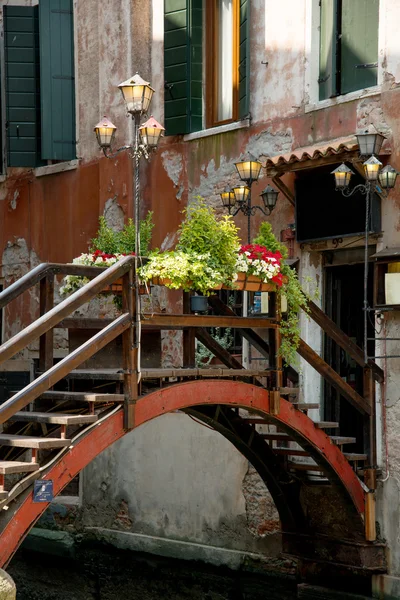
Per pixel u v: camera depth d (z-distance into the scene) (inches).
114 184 568.7
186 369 358.9
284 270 390.3
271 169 465.7
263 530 486.0
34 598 572.1
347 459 424.5
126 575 547.5
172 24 542.6
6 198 655.8
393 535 431.2
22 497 302.7
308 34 481.7
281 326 392.2
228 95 531.8
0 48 650.2
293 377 482.0
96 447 326.3
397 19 440.5
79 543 573.9
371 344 466.3
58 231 615.2
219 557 503.2
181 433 526.3
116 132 569.0
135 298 340.2
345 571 447.5
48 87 599.8
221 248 361.1
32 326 300.8
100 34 580.7
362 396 453.4
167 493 532.7
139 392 345.4
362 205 439.2
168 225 546.0
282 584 475.5
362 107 453.7
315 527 455.5
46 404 345.4
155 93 560.7
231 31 529.7
